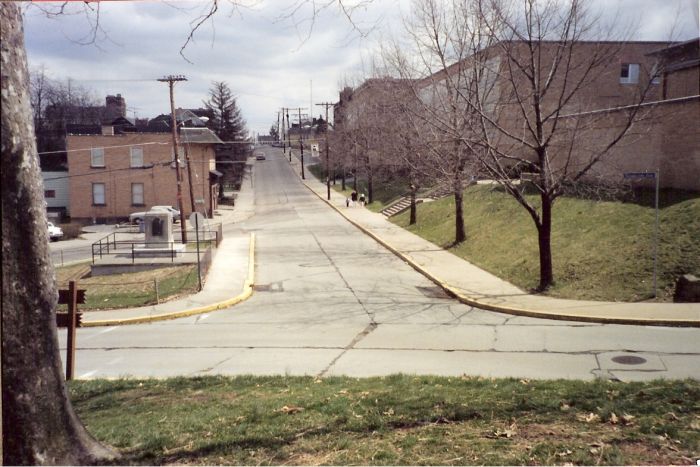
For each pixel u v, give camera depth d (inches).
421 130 1222.3
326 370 442.3
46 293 201.8
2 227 193.5
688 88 1098.7
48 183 2469.2
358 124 2085.4
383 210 1927.9
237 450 230.1
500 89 1019.9
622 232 778.8
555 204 1010.7
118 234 1881.2
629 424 241.0
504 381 354.3
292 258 1125.1
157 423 283.7
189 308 716.7
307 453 222.7
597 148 920.3
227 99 3228.3
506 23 910.4
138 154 2271.2
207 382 390.6
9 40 189.6
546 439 224.7
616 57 1203.9
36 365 199.0
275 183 3452.3
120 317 683.4
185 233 1492.4
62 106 3174.2
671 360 435.8
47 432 201.6
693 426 233.3
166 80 1576.0
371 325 608.1
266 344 544.1
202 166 2306.8
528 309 632.4
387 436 238.8
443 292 782.5
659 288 639.1
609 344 490.0
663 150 845.2
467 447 218.5
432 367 438.3
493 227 1100.5
